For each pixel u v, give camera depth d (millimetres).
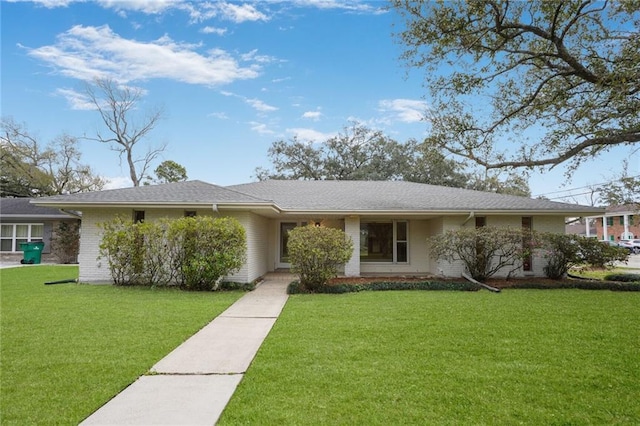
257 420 3207
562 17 7387
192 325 6559
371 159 34406
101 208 12211
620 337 5770
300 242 10797
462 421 3203
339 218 16281
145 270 11477
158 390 3848
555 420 3223
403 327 6379
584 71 7273
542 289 11352
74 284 11734
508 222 14086
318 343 5453
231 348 5289
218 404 3521
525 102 8719
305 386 3916
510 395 3709
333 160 34844
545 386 3928
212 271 10797
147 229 11297
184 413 3340
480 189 31594
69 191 36125
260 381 4055
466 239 12328
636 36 6941
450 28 8062
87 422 3174
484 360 4727
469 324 6594
